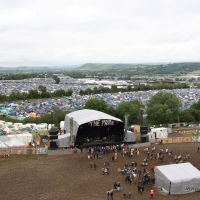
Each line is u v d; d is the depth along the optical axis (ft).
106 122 286.87
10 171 208.13
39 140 308.81
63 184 183.21
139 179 188.75
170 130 357.41
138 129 374.84
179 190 169.07
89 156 240.12
